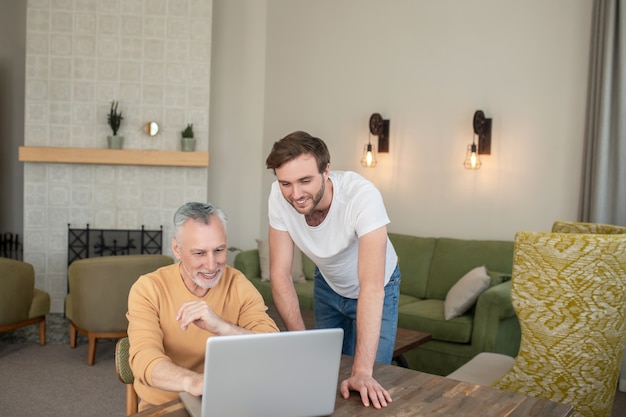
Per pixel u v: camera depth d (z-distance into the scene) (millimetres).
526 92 4879
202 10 6074
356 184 2137
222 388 1420
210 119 6762
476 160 5004
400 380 1842
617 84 4227
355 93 5969
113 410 3631
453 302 4230
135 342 1806
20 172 6566
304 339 1467
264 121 6773
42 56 5891
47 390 3914
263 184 6809
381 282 2014
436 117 5402
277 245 2316
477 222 5176
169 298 1950
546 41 4766
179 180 6129
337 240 2201
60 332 5250
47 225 5965
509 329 4156
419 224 5535
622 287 2467
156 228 6117
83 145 5969
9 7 6453
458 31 5254
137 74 6016
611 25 4234
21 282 4512
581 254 2438
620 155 4199
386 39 5730
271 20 6672
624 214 4199
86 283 4305
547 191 4781
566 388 2572
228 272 2086
